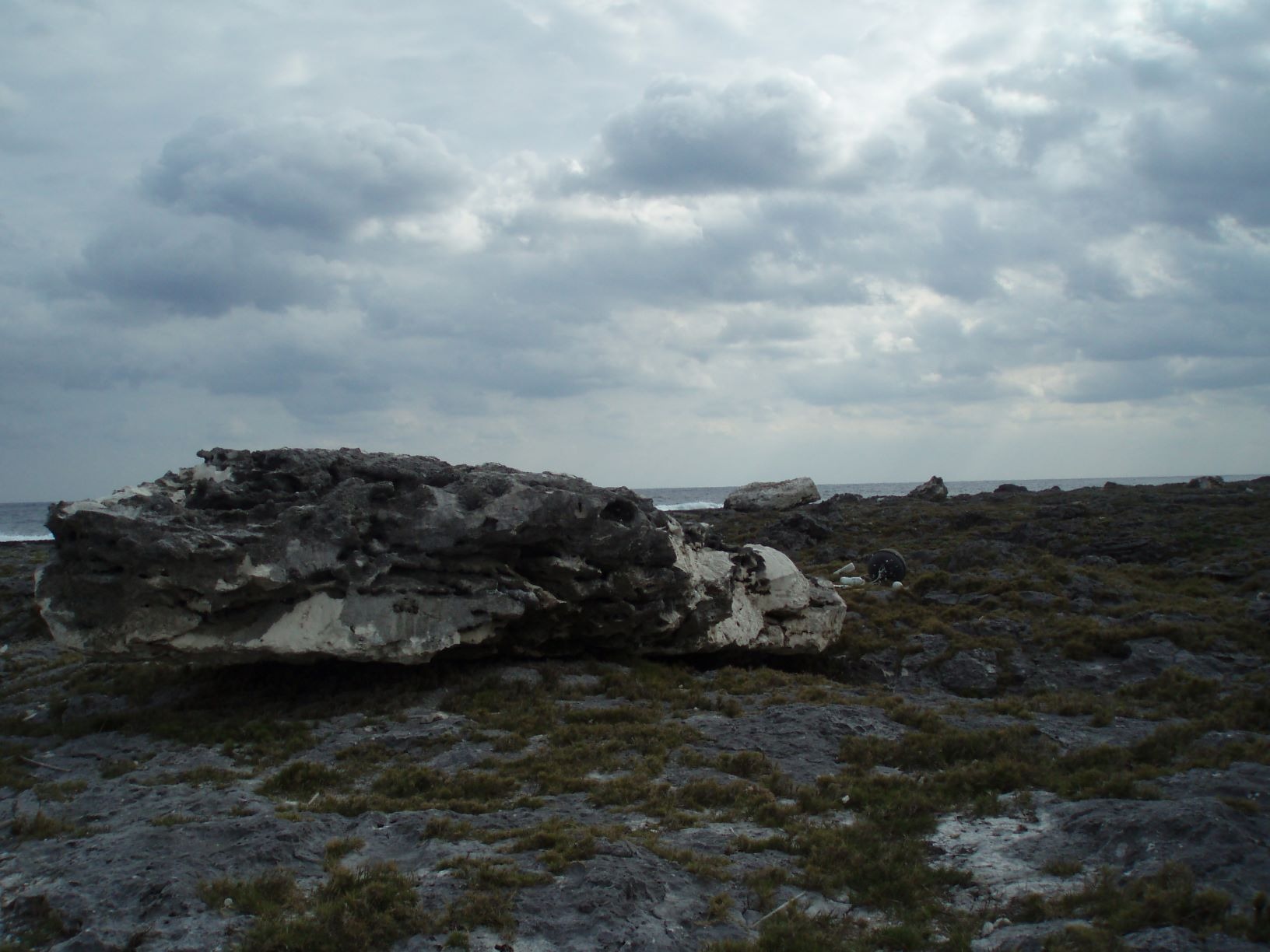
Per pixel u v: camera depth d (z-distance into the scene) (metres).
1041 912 8.44
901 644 22.56
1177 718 16.52
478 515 17.53
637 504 19.88
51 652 24.19
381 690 16.92
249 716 16.05
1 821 11.52
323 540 16.61
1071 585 27.95
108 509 15.95
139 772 13.64
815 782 12.46
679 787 12.28
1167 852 9.12
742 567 22.38
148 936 8.09
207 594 15.64
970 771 12.42
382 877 9.09
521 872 9.22
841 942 8.16
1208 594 28.41
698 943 8.12
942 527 47.16
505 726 15.18
